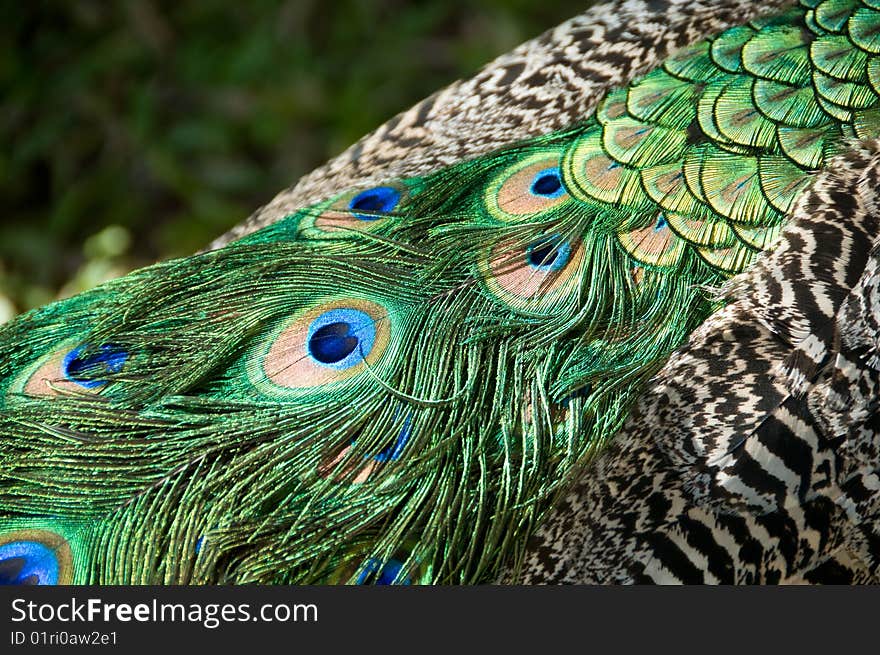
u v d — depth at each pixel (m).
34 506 0.93
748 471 0.93
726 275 0.95
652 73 1.00
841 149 0.96
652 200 0.97
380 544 0.92
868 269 0.94
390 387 0.94
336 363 0.95
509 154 0.99
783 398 0.93
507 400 0.94
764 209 0.96
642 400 0.94
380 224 0.98
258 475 0.93
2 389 0.95
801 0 1.00
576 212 0.97
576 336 0.95
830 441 0.93
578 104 1.00
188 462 0.93
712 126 0.98
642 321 0.95
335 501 0.93
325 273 0.96
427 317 0.95
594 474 0.93
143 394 0.94
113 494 0.93
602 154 0.98
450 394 0.94
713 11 1.01
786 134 0.97
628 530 0.93
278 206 1.01
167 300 0.96
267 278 0.97
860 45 0.98
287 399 0.94
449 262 0.96
